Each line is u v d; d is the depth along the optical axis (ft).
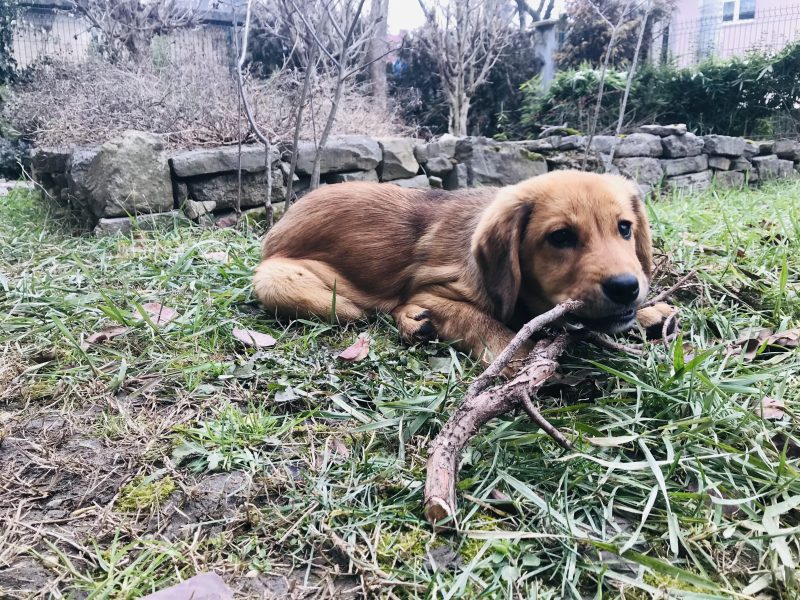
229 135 3.56
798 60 6.60
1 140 6.93
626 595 0.94
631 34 7.41
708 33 8.34
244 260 2.53
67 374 1.60
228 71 5.57
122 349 1.75
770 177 5.69
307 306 1.92
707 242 2.49
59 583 0.97
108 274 2.36
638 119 6.66
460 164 4.09
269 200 3.09
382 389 1.53
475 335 1.70
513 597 0.93
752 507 1.11
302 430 1.38
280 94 4.53
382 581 0.95
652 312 1.79
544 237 1.58
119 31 6.36
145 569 1.00
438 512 1.06
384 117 5.60
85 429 1.39
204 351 1.75
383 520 1.08
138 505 1.14
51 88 5.46
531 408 1.21
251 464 1.24
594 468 1.20
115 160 3.00
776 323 1.84
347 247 2.01
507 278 1.63
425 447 1.30
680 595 0.92
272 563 1.01
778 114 6.82
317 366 1.65
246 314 2.02
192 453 1.29
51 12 8.02
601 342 1.56
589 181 1.62
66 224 3.29
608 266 1.46
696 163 5.00
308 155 3.51
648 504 1.06
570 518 1.07
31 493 1.18
